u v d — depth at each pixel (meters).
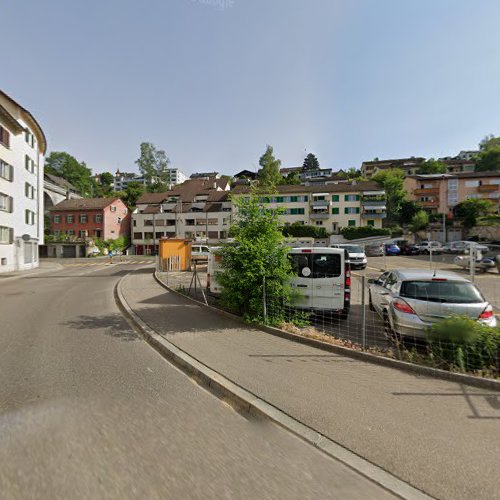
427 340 4.61
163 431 2.91
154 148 77.31
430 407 3.31
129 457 2.51
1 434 2.82
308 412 3.21
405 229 47.38
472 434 2.82
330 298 6.92
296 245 7.64
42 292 12.51
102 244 51.12
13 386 3.86
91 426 2.97
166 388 3.88
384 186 53.22
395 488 2.22
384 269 19.52
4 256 22.03
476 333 4.32
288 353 5.00
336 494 2.17
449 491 2.18
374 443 2.71
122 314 8.22
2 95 22.84
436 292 5.36
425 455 2.54
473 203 43.62
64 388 3.81
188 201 58.56
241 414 3.27
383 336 6.12
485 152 67.56
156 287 13.35
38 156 28.66
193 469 2.38
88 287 14.11
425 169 68.94
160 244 21.61
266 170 64.62
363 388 3.75
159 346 5.46
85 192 76.50
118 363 4.70
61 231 54.56
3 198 22.02
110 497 2.08
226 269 7.10
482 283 13.12
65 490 2.14
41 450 2.58
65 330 6.60
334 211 49.75
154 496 2.10
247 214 7.04
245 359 4.71
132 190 73.25
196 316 7.62
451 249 32.88
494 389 3.72
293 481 2.29
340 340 5.54
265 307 6.53
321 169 96.31
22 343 5.65
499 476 2.30
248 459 2.53
